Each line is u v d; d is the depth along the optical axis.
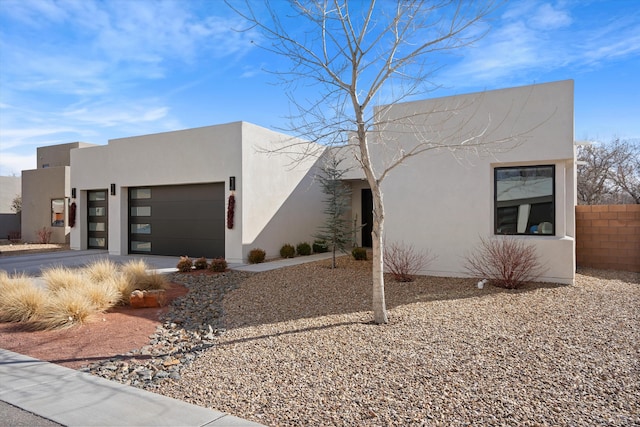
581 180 22.50
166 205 14.51
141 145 14.73
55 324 5.93
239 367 4.29
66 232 20.30
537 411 3.14
